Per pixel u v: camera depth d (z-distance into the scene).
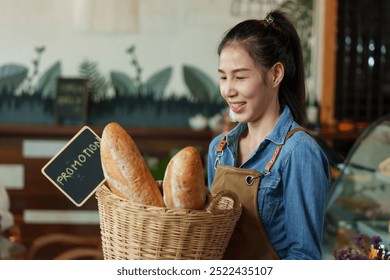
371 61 7.34
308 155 2.02
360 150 3.44
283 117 2.12
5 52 7.18
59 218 6.95
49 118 7.27
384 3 7.23
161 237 1.75
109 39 7.21
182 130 6.99
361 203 3.37
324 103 7.30
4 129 6.84
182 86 7.34
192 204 1.79
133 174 1.84
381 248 2.51
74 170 1.96
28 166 6.92
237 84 2.05
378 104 7.41
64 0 7.13
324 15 7.22
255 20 2.12
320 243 2.05
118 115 7.29
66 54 7.20
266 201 2.05
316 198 2.01
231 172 2.10
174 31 7.25
